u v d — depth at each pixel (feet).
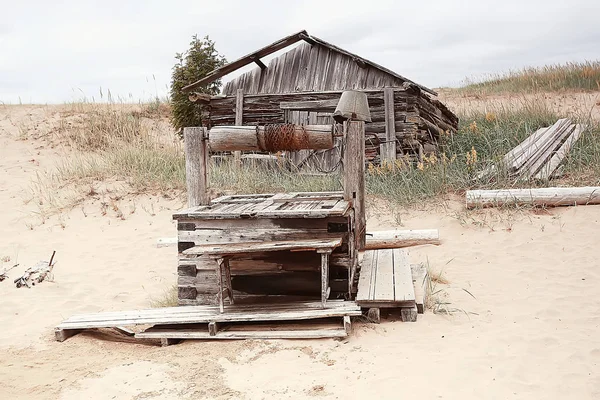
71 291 25.18
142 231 33.55
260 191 37.65
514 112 53.52
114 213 36.32
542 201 29.58
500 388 13.78
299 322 18.95
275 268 19.83
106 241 32.30
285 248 17.87
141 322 18.60
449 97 84.23
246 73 48.93
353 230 21.20
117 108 65.21
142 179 40.24
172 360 16.83
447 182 34.24
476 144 43.86
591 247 24.76
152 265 28.48
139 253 30.25
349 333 17.51
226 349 17.31
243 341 17.87
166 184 39.60
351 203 20.95
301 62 47.03
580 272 22.56
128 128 58.44
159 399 14.20
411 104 42.73
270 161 45.47
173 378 15.43
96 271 27.84
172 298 22.68
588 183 31.73
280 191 37.35
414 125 42.60
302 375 15.12
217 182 39.55
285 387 14.44
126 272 27.66
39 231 34.24
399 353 16.14
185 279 20.36
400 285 19.81
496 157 36.22
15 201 39.42
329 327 18.16
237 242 19.84
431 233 28.07
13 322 21.31
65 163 48.62
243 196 25.20
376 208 33.27
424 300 19.98
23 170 47.24
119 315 19.58
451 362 15.33
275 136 20.54
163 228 33.81
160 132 62.44
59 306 23.02
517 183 32.40
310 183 37.52
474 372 14.69
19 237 33.42
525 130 44.39
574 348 15.87
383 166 38.68
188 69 54.80
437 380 14.33
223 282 19.95
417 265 24.06
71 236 33.30
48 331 20.11
